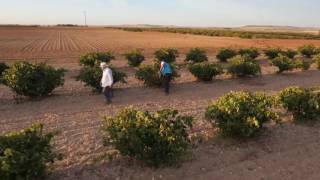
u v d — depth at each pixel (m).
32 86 14.47
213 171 7.84
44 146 6.96
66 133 10.54
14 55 33.66
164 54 28.30
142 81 19.30
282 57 23.27
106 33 93.62
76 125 11.41
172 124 7.61
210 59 33.09
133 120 7.69
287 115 11.88
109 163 8.17
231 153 8.75
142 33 95.94
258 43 58.59
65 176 7.62
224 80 20.05
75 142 9.73
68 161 8.38
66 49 41.06
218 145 9.21
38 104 14.11
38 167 6.61
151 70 17.62
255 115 9.02
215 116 9.09
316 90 12.48
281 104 10.92
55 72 15.29
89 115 12.63
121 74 16.62
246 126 8.85
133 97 15.51
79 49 41.25
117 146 7.49
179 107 13.91
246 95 9.66
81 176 7.63
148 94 16.16
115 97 15.43
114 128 7.58
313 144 9.49
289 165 8.21
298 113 10.99
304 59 34.81
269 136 9.91
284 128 10.61
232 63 20.98
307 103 10.84
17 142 6.77
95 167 8.03
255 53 32.53
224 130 9.21
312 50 36.16
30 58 31.44
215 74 19.36
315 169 8.03
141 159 7.70
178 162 8.11
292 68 22.62
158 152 7.55
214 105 9.44
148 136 7.46
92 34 85.94
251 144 9.31
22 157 6.23
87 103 14.34
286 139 9.77
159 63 18.41
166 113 7.97
